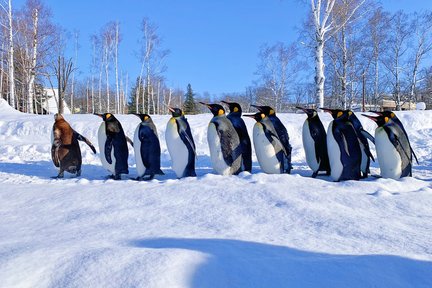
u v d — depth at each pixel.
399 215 4.03
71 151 7.53
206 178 6.14
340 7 19.80
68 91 60.38
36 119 16.77
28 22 31.67
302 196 4.70
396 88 35.81
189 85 59.34
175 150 6.73
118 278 2.16
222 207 4.34
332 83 36.53
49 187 6.00
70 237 3.28
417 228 3.52
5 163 9.97
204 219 3.92
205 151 11.55
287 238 3.20
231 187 5.23
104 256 2.42
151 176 6.98
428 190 5.21
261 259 2.58
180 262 2.35
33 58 29.89
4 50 32.41
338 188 5.32
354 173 6.35
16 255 2.53
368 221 3.67
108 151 6.96
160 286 2.07
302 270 2.41
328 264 2.50
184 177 6.65
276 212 4.05
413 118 14.59
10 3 28.55
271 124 6.93
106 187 5.68
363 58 34.47
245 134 6.96
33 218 4.20
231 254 2.64
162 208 4.41
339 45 28.28
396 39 34.75
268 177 6.03
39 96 44.09
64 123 7.57
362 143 6.68
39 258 2.44
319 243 3.05
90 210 4.45
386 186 5.54
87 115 18.23
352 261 2.55
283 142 7.04
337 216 3.84
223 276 2.27
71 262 2.37
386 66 35.28
